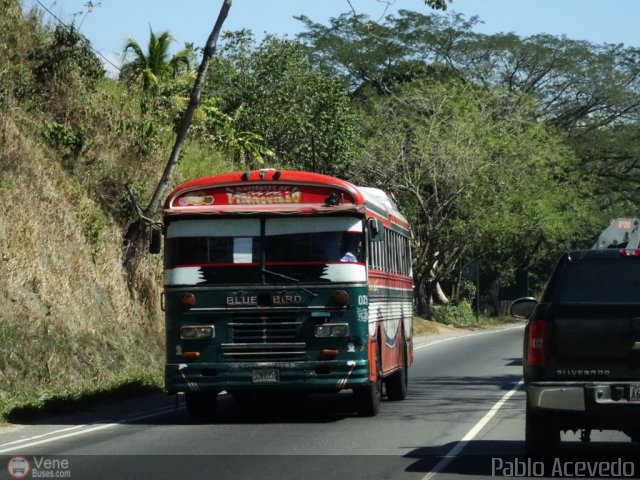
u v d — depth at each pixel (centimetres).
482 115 9750
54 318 3803
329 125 8169
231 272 2819
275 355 2792
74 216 4453
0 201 3925
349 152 8306
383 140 9431
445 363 5166
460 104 9725
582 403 1820
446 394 3609
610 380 1820
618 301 1873
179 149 4700
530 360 1861
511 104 10744
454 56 13462
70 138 4884
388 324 3206
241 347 2794
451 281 11588
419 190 9569
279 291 2800
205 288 2816
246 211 2828
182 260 2838
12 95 4806
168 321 2844
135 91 5984
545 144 10256
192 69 7125
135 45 6575
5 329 3472
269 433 2573
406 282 3747
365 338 2802
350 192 2839
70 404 3112
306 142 8056
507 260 12231
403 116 9819
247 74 8106
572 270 1906
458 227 9238
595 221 12431
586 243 13850
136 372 3947
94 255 4456
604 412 1814
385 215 3244
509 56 13600
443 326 9819
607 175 14300
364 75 13250
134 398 3522
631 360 1816
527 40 13688
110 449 2292
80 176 4838
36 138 4788
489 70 13700
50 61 5228
